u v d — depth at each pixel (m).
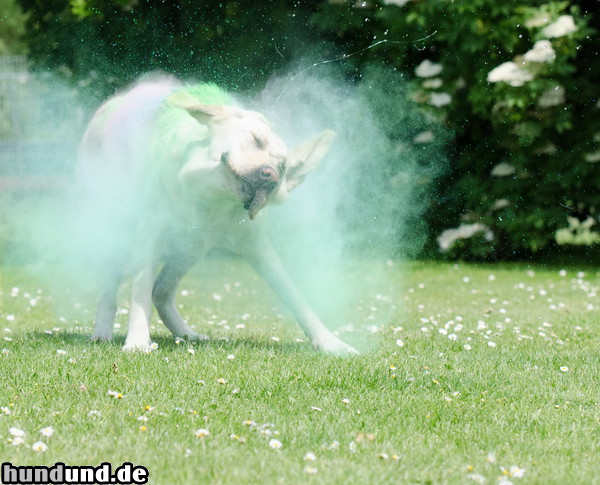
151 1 14.71
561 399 6.03
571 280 14.29
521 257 17.12
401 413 5.53
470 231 16.08
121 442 4.67
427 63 15.62
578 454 4.82
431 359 7.23
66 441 4.67
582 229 16.78
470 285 13.68
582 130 16.08
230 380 6.11
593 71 16.14
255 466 4.38
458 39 15.84
